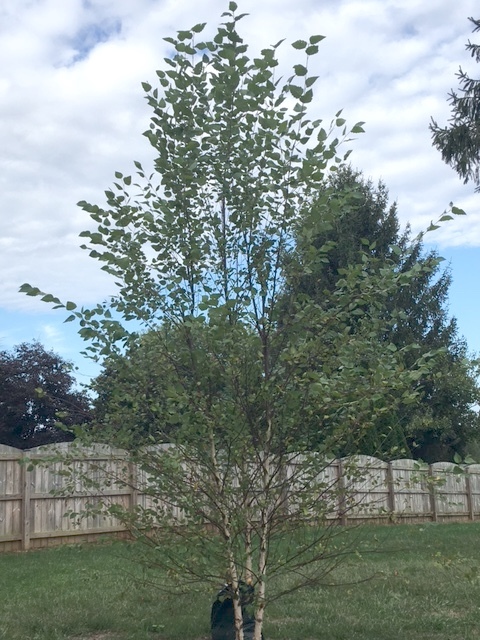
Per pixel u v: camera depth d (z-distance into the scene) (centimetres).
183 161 461
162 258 486
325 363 457
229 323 441
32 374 3097
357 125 451
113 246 480
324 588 750
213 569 460
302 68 447
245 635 514
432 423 2673
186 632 605
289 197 471
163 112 480
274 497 461
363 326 474
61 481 1258
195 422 457
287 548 474
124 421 497
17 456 1197
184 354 469
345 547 499
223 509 464
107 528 1326
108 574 870
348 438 464
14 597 748
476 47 2141
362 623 623
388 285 454
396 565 911
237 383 450
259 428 459
